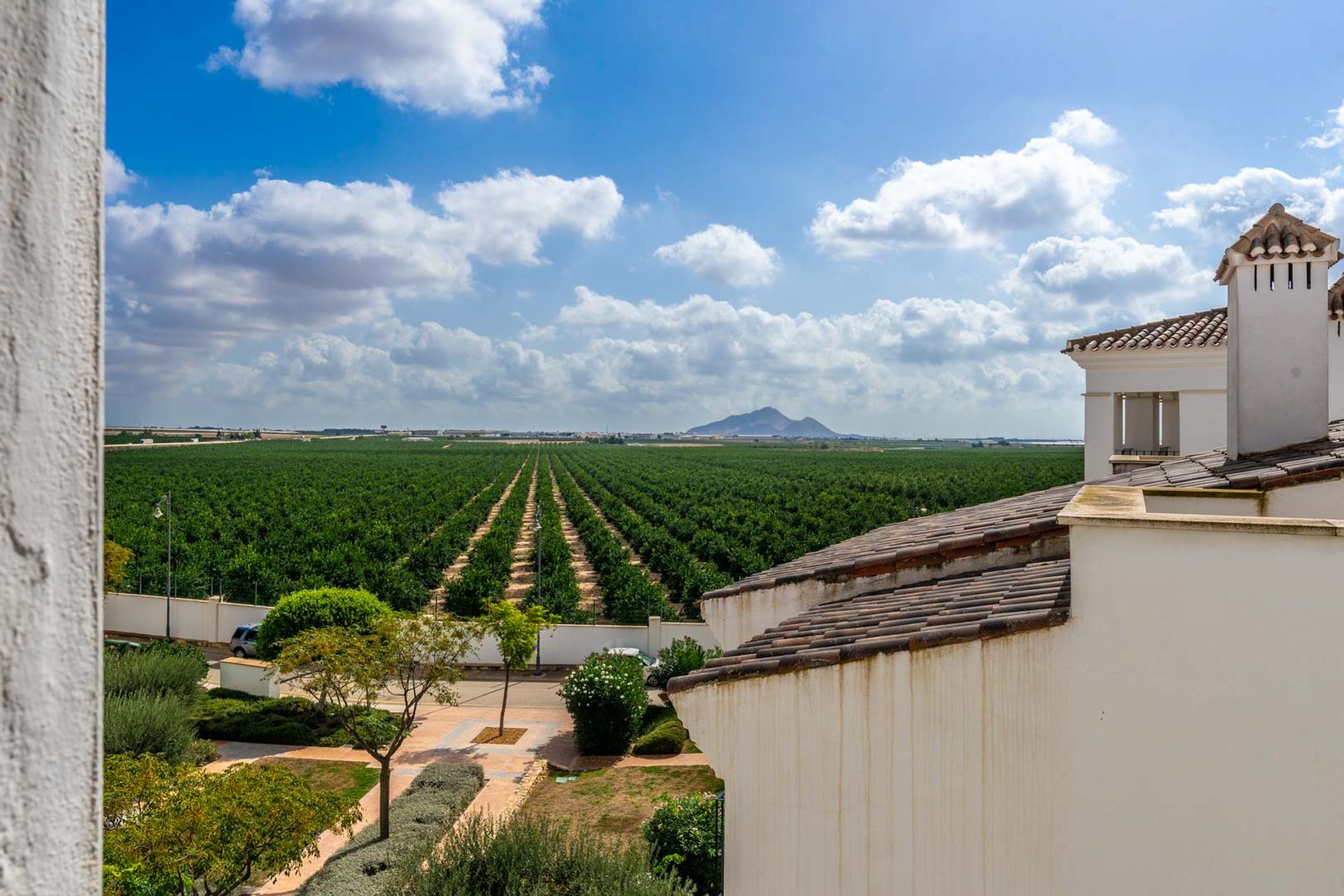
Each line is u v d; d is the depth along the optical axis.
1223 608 3.58
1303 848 3.53
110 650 21.62
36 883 0.81
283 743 16.91
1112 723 3.74
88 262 0.89
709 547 40.03
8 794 0.78
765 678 4.34
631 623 27.64
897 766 4.11
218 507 58.00
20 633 0.79
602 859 8.80
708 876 10.72
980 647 3.94
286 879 11.15
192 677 18.34
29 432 0.80
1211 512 5.32
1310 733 3.51
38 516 0.81
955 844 4.02
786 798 4.32
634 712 16.17
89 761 0.87
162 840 7.77
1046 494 9.66
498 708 19.58
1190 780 3.64
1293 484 5.24
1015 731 3.91
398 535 44.91
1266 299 7.93
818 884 4.25
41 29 0.83
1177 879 3.68
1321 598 3.48
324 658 12.76
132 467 105.69
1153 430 16.62
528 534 53.62
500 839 8.93
